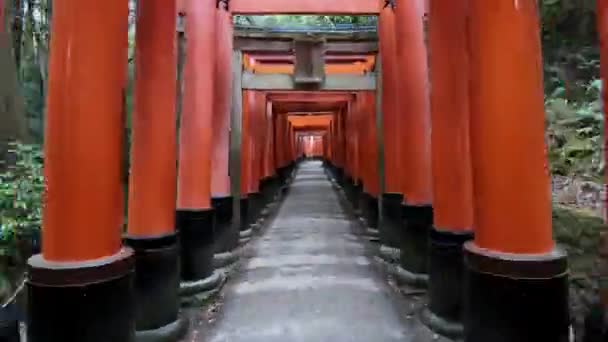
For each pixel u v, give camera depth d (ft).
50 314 9.33
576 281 15.28
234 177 32.89
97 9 9.55
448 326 15.11
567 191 22.61
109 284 9.70
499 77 9.44
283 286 21.90
